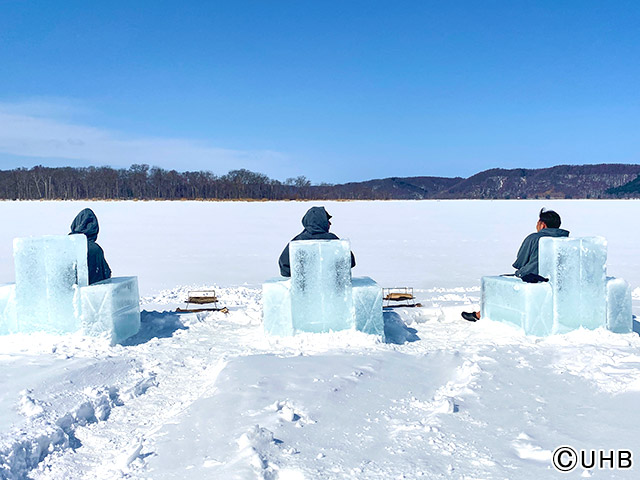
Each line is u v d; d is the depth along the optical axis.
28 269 5.62
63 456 3.32
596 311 5.73
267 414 3.55
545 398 3.86
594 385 4.07
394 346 5.54
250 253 17.02
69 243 5.62
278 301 5.75
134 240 21.02
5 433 3.33
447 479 2.74
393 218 33.81
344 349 5.28
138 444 3.17
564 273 5.67
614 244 18.64
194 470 2.90
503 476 2.75
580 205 50.59
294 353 5.15
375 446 3.14
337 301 5.73
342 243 5.71
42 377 4.41
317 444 3.15
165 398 4.35
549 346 5.25
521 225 27.88
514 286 5.88
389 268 13.85
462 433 3.30
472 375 4.35
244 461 2.87
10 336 5.63
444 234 23.23
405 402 3.90
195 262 15.12
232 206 51.84
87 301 5.63
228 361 4.75
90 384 4.43
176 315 7.07
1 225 28.06
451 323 6.90
